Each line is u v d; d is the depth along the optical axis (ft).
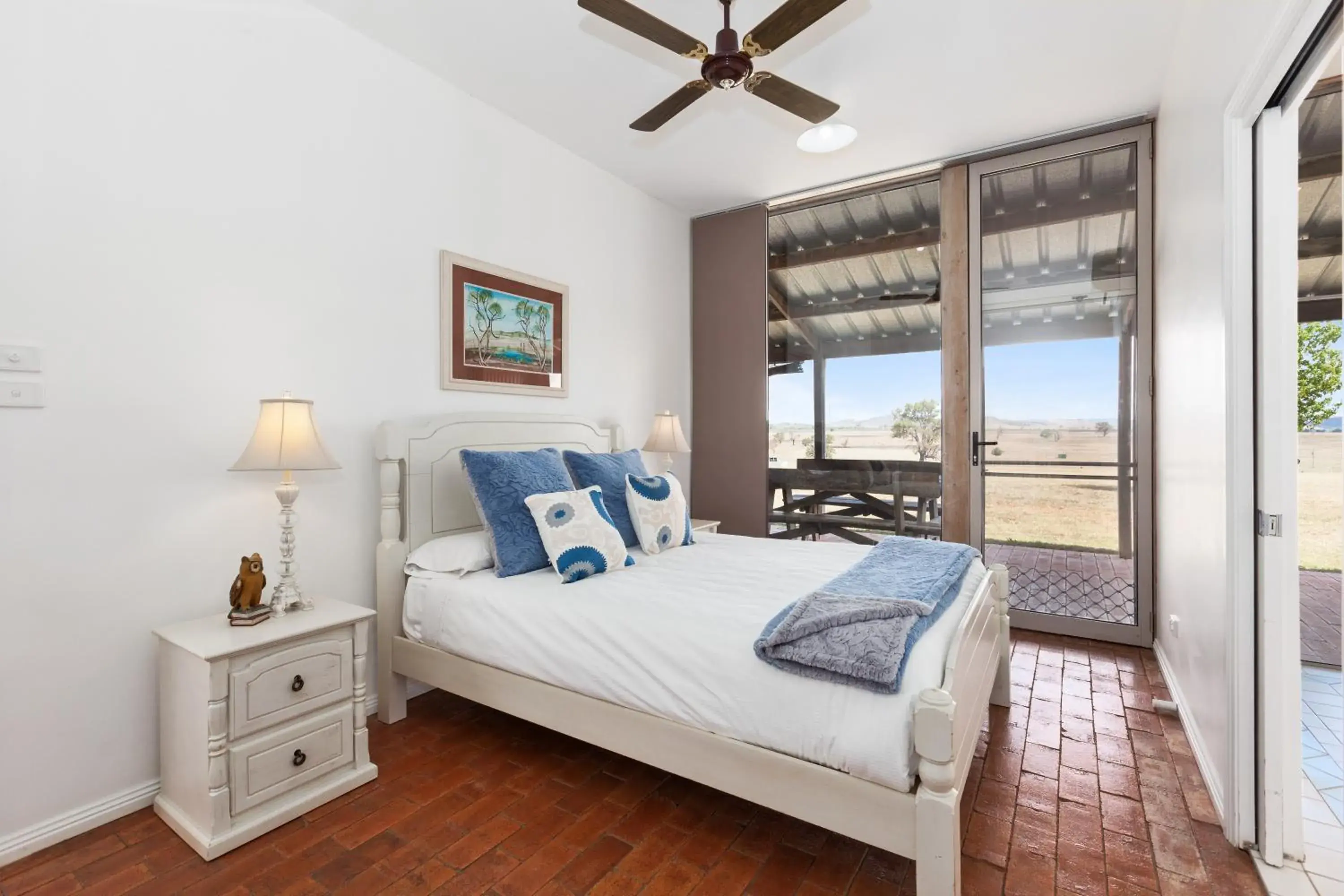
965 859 5.38
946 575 6.58
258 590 6.34
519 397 10.54
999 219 11.62
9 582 5.47
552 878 5.22
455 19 7.89
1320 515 13.24
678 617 6.04
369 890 5.07
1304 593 13.14
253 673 5.74
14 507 5.49
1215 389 6.40
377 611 8.17
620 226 12.72
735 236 14.39
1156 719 8.00
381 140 8.45
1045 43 8.31
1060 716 8.09
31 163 5.56
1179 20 7.85
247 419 7.07
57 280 5.72
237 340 7.00
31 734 5.58
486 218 9.93
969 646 5.72
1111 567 10.89
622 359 12.83
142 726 6.25
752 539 10.41
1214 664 6.40
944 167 12.01
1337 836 5.73
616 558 7.95
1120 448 10.78
